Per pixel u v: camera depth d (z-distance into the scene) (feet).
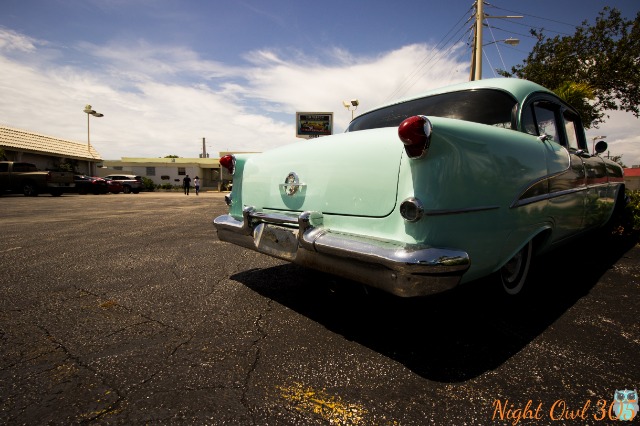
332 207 6.75
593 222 11.48
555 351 6.28
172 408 4.72
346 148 6.63
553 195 8.06
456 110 8.34
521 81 8.63
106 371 5.59
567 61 43.93
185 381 5.34
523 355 6.14
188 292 9.29
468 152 5.73
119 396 4.97
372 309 8.12
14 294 9.09
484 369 5.71
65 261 12.64
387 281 5.36
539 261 12.69
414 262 4.95
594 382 5.38
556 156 8.31
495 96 8.13
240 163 9.32
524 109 8.04
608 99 43.86
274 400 4.91
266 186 8.33
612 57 41.45
